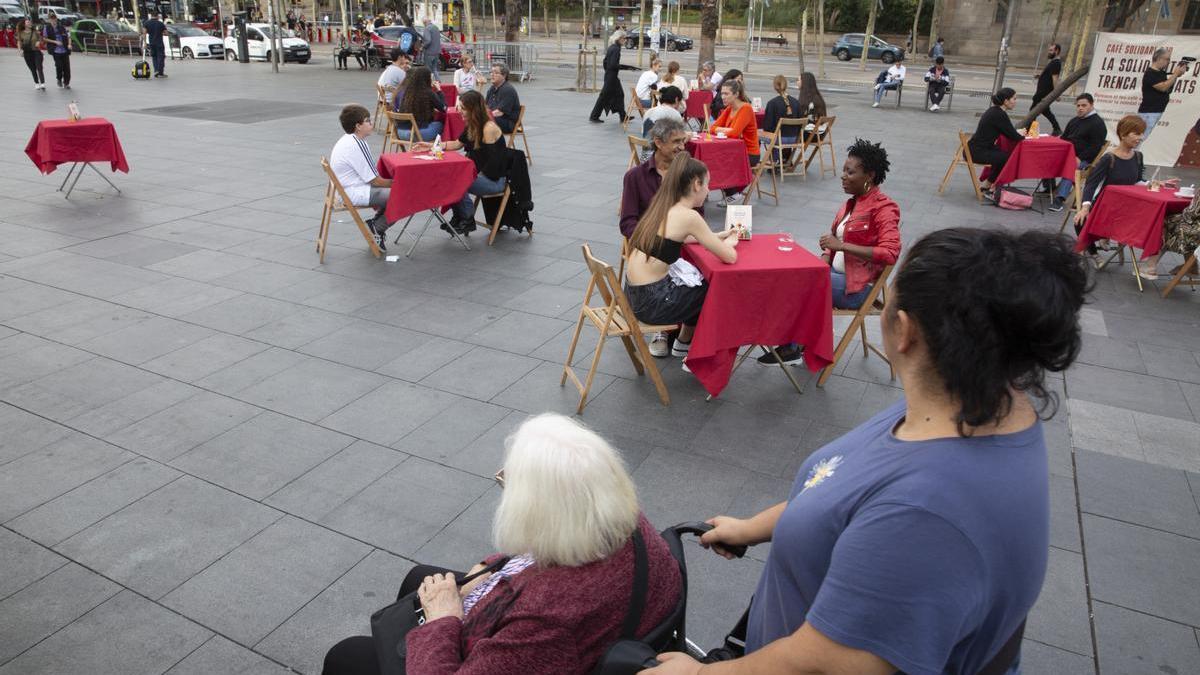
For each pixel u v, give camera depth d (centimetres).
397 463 389
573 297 618
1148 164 1230
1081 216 748
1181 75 1172
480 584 195
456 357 508
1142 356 543
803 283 435
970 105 2066
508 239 769
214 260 681
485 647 160
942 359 111
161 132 1295
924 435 116
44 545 325
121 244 718
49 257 678
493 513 353
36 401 439
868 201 475
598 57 3359
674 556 191
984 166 1001
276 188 941
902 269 119
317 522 343
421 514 351
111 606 293
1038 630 292
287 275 649
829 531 118
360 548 328
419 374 483
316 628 286
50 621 286
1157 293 671
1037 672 272
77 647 274
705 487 377
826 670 110
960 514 104
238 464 385
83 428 413
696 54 3956
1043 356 109
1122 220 687
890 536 105
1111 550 339
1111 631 292
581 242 762
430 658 168
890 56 3588
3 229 755
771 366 508
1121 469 403
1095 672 273
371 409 440
